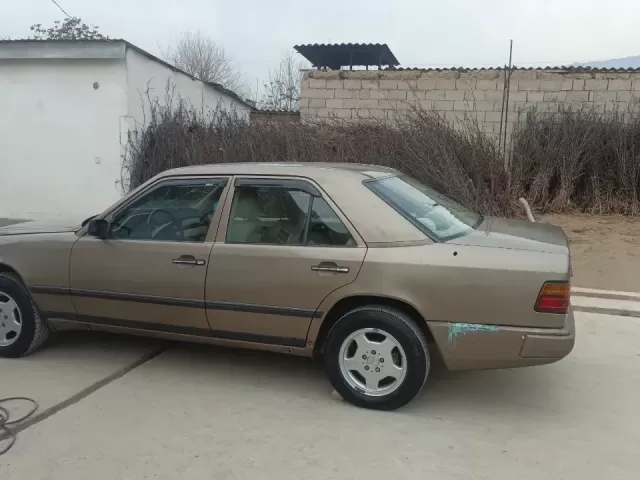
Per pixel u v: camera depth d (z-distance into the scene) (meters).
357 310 3.71
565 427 3.59
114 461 3.14
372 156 11.00
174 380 4.27
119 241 4.26
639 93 12.72
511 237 3.80
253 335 3.98
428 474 3.03
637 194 11.38
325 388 4.15
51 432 3.45
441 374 4.45
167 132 11.51
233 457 3.19
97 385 4.15
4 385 4.13
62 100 11.09
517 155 11.85
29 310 4.58
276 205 3.94
